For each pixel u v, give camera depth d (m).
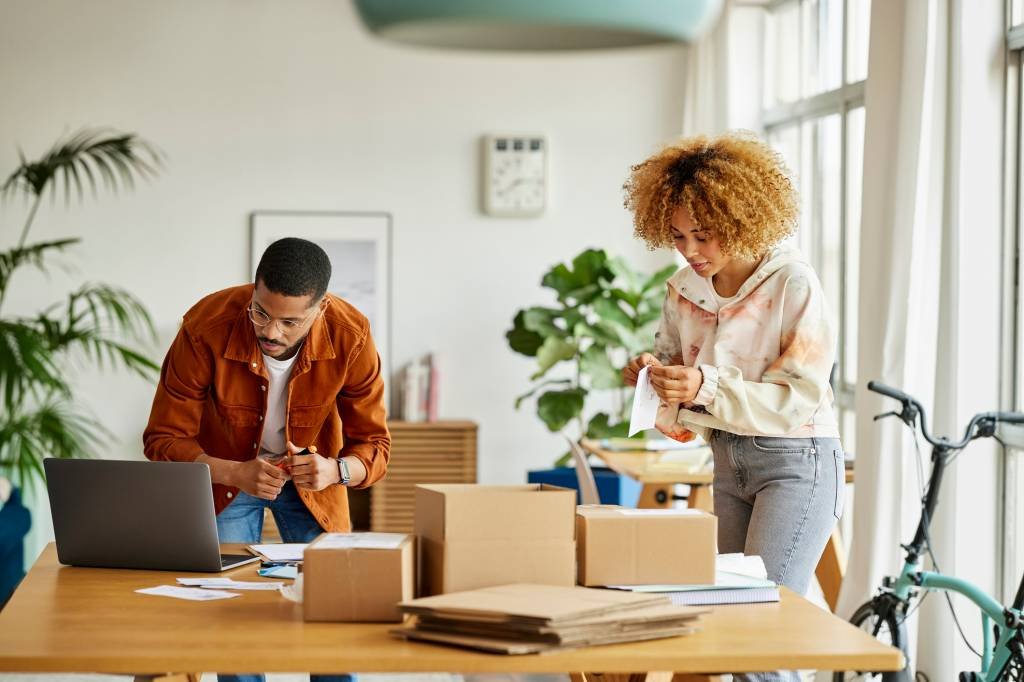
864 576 3.80
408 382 6.36
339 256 6.46
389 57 6.48
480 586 2.03
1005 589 3.66
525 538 2.04
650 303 5.70
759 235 2.67
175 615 2.01
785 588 2.25
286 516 2.97
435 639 1.83
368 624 1.95
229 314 2.77
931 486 3.20
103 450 6.36
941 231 3.64
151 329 5.89
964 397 3.63
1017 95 3.60
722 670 1.80
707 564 2.09
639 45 1.64
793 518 2.67
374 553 1.96
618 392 6.53
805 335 2.66
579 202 6.57
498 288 6.55
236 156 6.41
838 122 5.16
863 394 3.87
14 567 5.02
